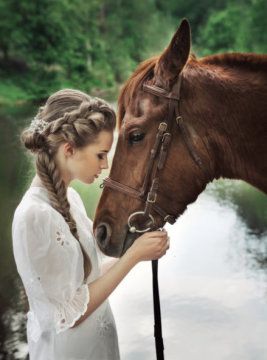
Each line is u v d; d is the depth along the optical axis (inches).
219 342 115.4
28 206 58.9
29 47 737.6
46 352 61.1
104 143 60.9
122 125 69.1
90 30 794.2
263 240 169.0
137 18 836.0
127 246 70.2
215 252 162.1
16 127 351.9
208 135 69.9
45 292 58.4
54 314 58.4
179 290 140.3
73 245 59.3
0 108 530.0
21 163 246.8
